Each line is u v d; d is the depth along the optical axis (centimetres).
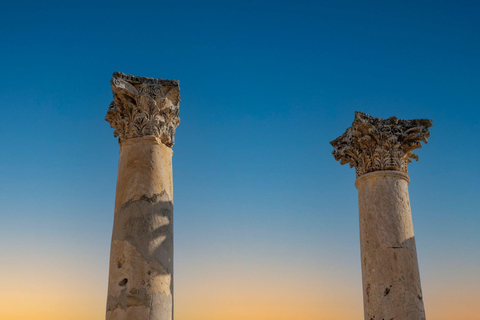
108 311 1562
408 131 2209
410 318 1919
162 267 1608
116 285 1573
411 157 2323
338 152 2341
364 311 2019
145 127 1759
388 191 2100
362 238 2100
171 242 1673
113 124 1853
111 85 1752
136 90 1794
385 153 2150
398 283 1956
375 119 2200
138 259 1587
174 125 1850
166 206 1700
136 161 1720
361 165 2211
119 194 1706
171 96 1838
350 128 2298
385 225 2044
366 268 2036
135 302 1540
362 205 2136
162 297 1574
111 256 1625
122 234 1627
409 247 2030
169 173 1769
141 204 1656
